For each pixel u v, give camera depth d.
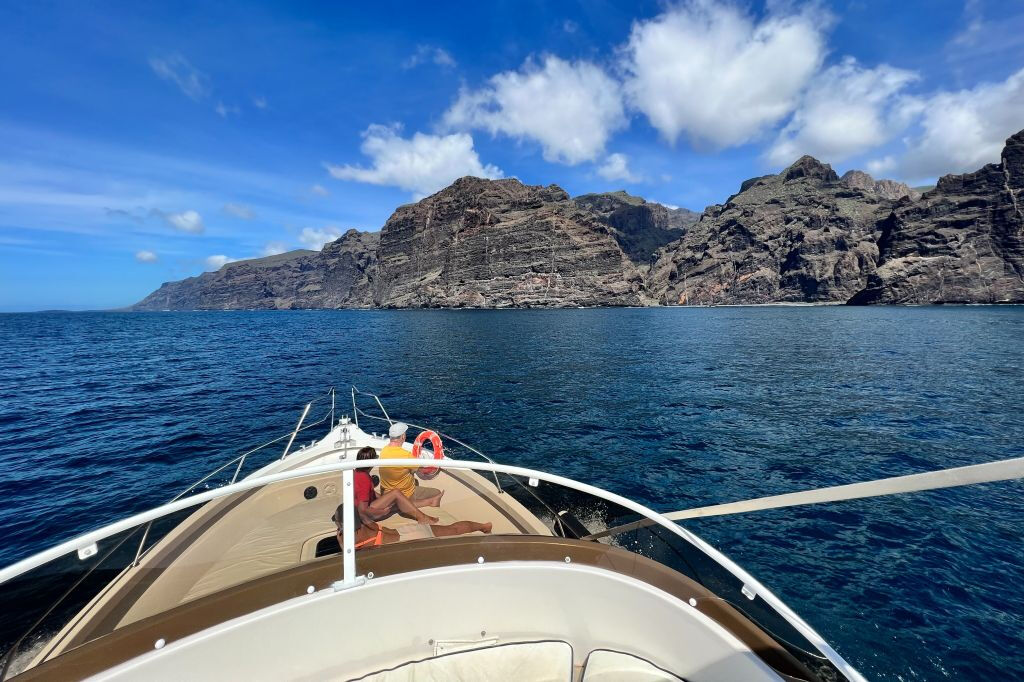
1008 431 17.02
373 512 3.83
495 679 2.88
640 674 2.84
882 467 13.43
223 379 28.78
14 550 9.40
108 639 2.42
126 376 30.09
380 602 2.86
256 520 4.79
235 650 2.56
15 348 49.03
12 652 2.90
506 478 5.30
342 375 30.22
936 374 29.53
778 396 23.23
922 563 8.34
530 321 106.88
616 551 3.15
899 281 197.62
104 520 10.53
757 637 2.54
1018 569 8.14
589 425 17.84
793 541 9.10
